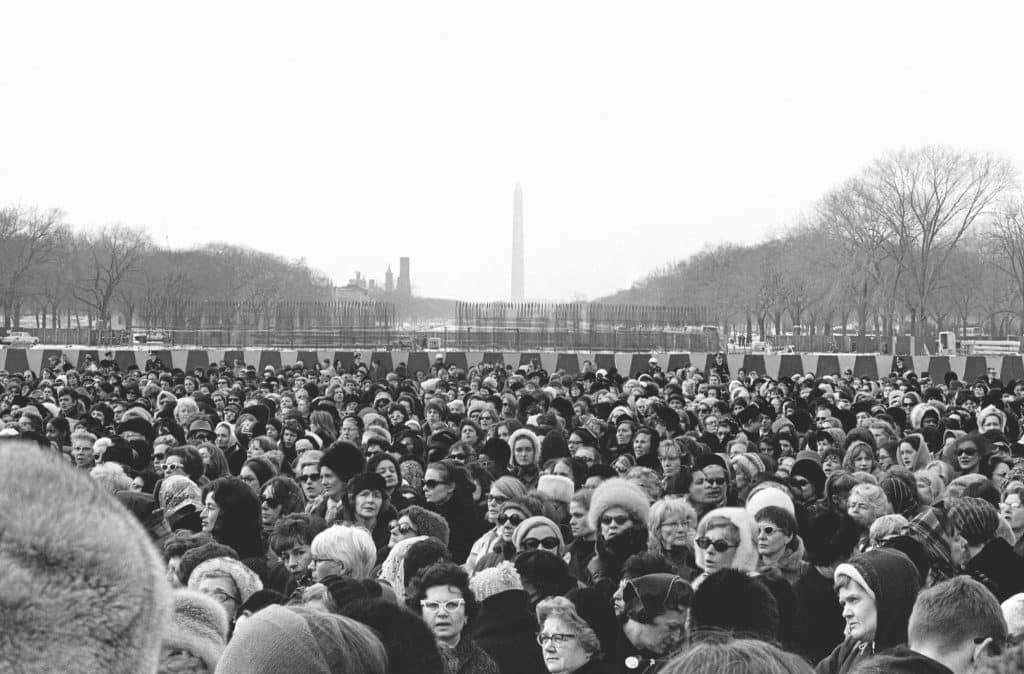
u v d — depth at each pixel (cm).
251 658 441
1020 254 10406
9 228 11375
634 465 1581
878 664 549
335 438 2036
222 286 13325
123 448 1464
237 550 1041
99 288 11512
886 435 1853
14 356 5472
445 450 1642
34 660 199
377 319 7944
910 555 908
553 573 854
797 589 923
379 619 576
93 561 205
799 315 10606
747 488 1441
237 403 2636
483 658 748
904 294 10088
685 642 648
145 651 209
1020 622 718
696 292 13625
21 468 208
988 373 4944
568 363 5650
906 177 10588
